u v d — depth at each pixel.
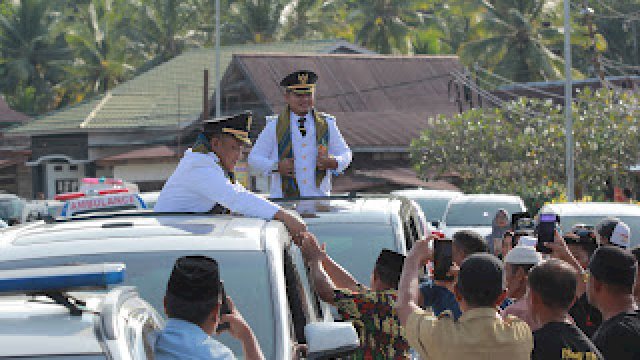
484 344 6.78
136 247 7.39
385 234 11.12
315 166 13.58
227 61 80.25
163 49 120.81
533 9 103.00
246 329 6.52
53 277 4.61
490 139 53.16
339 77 68.81
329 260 9.34
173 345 5.47
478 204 32.69
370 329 8.70
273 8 112.12
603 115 51.69
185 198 8.86
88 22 117.06
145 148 70.62
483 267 6.83
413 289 7.48
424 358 7.06
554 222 10.48
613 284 8.41
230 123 8.85
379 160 64.38
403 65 71.44
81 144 72.25
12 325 4.86
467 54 101.81
